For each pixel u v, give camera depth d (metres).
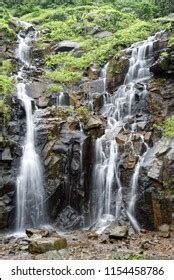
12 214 12.83
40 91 15.63
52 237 11.16
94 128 13.99
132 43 17.67
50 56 18.89
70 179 13.50
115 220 12.73
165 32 16.33
